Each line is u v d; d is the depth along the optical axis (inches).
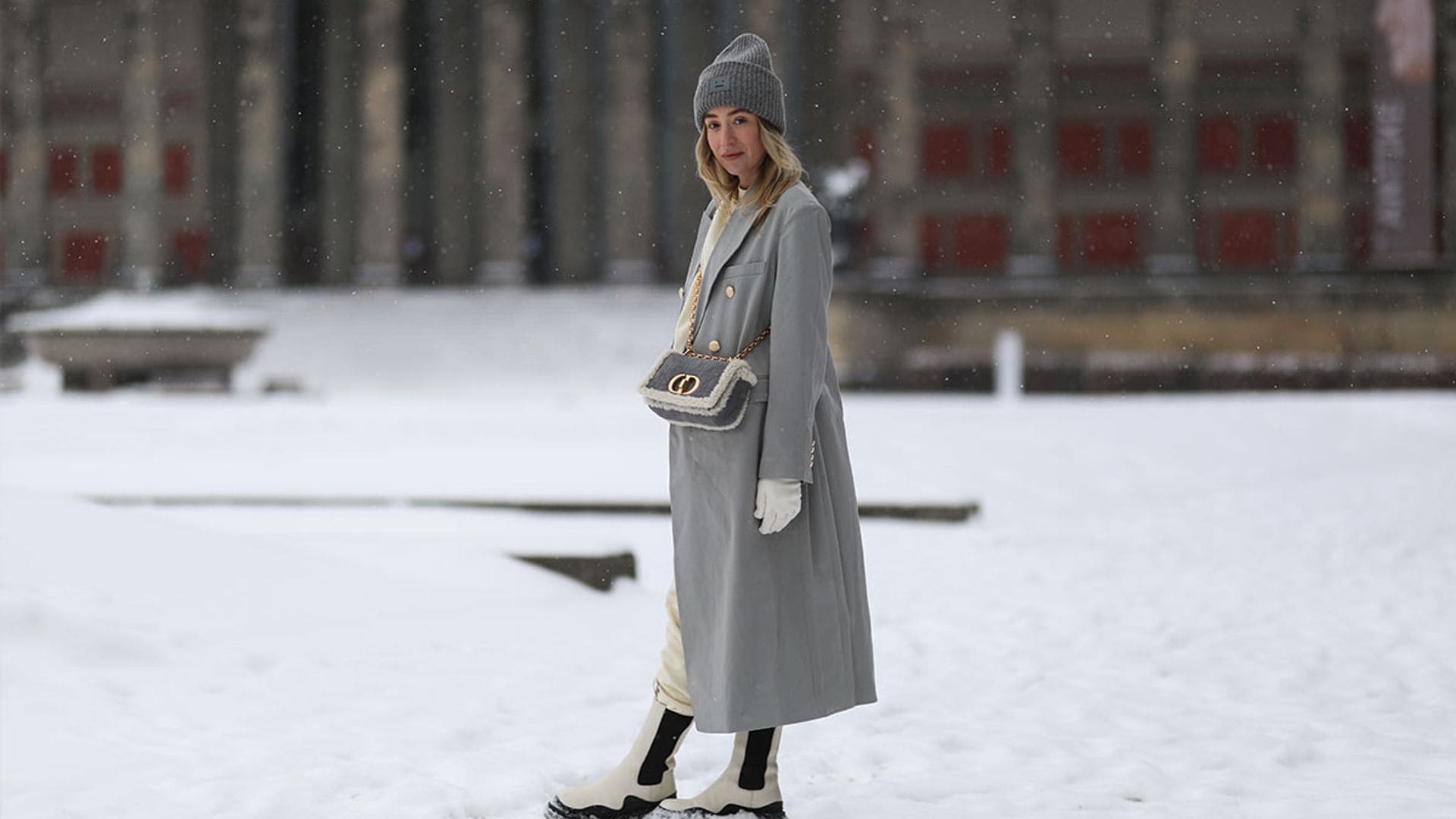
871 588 1218.0
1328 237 6678.2
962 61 7017.7
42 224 7568.9
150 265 7386.8
